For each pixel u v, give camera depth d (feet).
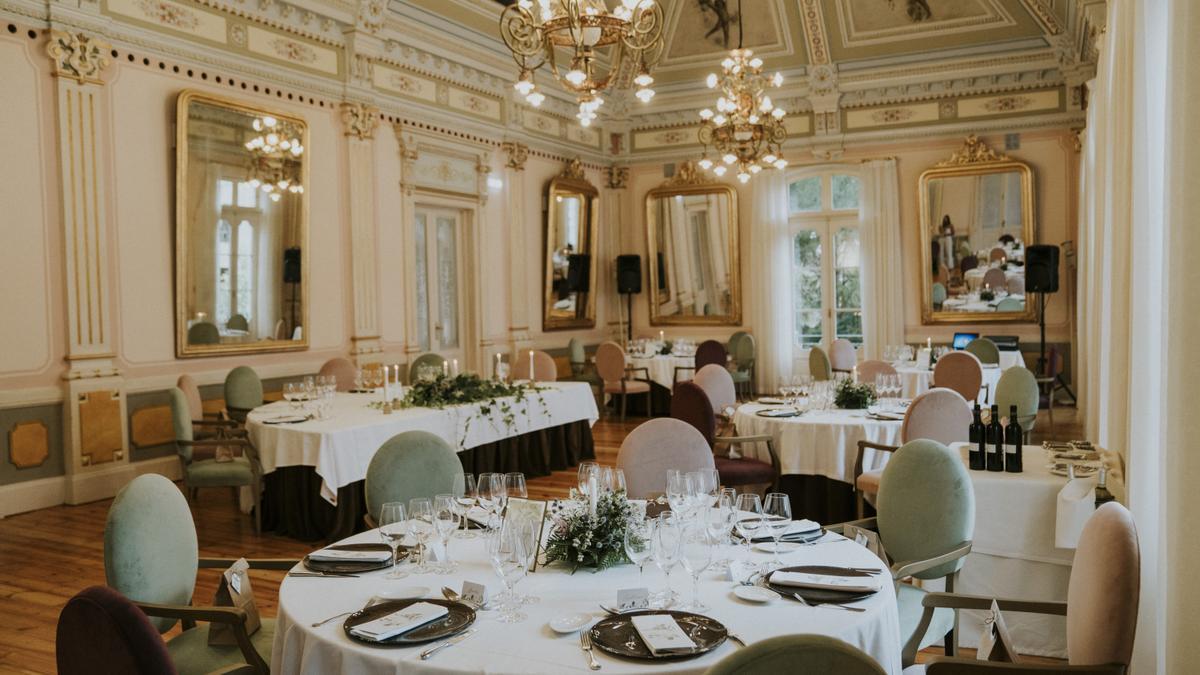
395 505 8.66
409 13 29.63
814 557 8.74
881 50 37.37
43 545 17.61
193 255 23.36
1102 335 18.10
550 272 38.42
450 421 20.30
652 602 7.57
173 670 5.85
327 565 8.76
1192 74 6.76
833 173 39.86
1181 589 6.82
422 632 6.91
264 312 25.40
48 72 20.38
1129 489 10.37
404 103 30.42
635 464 13.07
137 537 8.67
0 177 19.57
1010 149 36.50
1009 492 12.21
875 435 17.20
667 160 42.32
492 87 34.88
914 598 9.84
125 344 21.99
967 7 35.09
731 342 39.29
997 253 36.76
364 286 28.71
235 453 20.58
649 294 43.01
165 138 22.84
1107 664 6.75
